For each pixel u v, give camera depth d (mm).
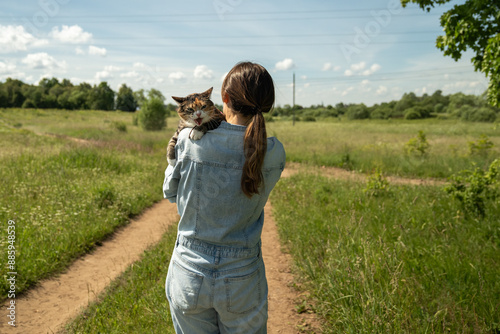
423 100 93438
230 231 1428
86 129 29734
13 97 78812
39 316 3424
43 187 7270
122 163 11078
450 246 4180
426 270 3477
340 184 8945
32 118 52031
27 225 5203
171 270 1527
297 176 10484
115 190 7582
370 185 7387
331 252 3994
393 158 14172
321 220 5781
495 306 2814
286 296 3684
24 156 10352
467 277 3371
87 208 6484
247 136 1367
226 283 1408
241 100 1448
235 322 1478
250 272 1462
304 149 17828
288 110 72688
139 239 5770
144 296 3533
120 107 74688
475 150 14133
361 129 37125
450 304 2832
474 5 4684
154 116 31125
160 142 19641
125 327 3012
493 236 4516
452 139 23250
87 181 8172
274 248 5137
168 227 5941
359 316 2787
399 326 2549
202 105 1381
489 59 4656
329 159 14805
